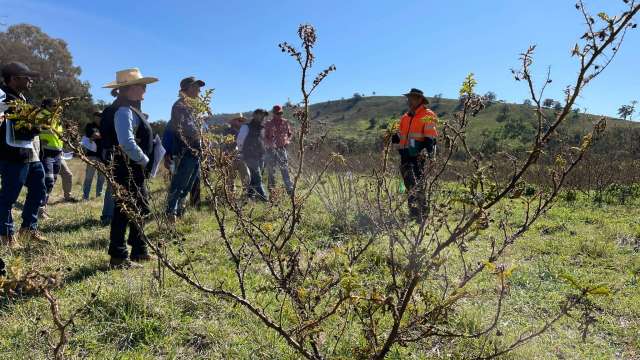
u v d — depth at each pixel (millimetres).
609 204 8055
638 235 5500
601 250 4812
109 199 5996
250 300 3240
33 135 4453
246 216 2635
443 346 2746
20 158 4383
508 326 3094
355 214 4691
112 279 3645
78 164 19109
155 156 4199
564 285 3873
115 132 3893
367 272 3617
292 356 2535
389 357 2602
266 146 7758
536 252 4828
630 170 10094
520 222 5918
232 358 2611
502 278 1783
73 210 7234
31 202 4758
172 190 5598
